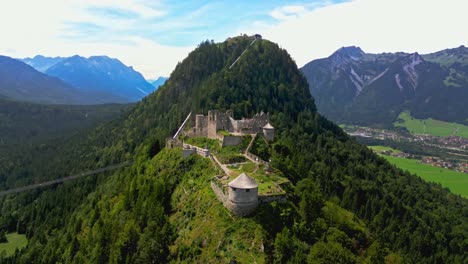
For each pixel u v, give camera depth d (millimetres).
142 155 195250
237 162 136500
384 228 177125
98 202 171000
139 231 117000
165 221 116625
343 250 97938
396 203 193500
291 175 136375
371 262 99562
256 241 92250
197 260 95062
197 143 164875
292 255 90812
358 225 116188
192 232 105312
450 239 188000
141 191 138250
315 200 113188
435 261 166250
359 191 194125
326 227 106562
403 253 164250
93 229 138625
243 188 99812
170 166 150250
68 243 147125
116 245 114750
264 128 159000
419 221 189125
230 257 89875
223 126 165250
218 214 102875
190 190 128500
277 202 104875
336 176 198000
